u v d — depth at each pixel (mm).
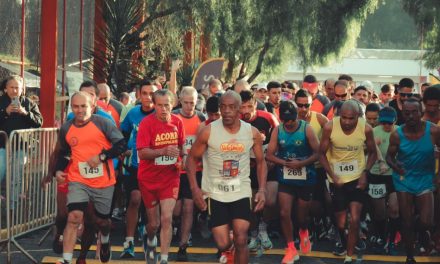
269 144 10734
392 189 11688
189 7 26078
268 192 10891
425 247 11727
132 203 10797
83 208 9055
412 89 13391
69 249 8922
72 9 20344
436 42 37281
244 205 8414
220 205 8422
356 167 10594
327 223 12727
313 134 10633
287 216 10570
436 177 10508
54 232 12062
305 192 10711
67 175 9219
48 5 17000
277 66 36969
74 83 20328
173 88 15875
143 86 10914
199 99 13375
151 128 9633
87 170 9117
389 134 11719
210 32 27281
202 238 12695
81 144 9141
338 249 11359
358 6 34781
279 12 31344
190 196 10742
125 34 21406
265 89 15391
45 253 10992
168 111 9609
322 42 34562
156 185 9617
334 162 10656
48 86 17062
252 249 11164
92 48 21547
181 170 10594
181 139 9828
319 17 34281
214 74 18578
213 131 8398
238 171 8445
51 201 12172
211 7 26438
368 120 12234
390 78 55531
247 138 8453
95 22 22203
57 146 9281
